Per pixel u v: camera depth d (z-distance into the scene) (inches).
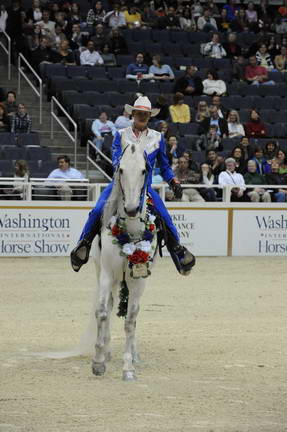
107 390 407.2
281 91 1393.9
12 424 345.4
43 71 1336.1
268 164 1121.4
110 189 454.3
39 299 701.3
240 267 941.2
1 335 550.0
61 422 348.8
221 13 1610.5
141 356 490.0
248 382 426.3
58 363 470.3
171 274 872.3
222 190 1075.9
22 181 1001.5
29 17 1438.2
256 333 563.8
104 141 1167.6
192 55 1464.1
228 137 1221.1
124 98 1289.4
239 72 1419.8
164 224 460.8
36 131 1262.3
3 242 979.3
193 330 573.3
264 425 348.2
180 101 1237.1
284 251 1063.6
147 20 1544.0
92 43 1366.9
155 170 1053.2
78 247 449.1
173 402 384.2
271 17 1686.8
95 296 486.9
